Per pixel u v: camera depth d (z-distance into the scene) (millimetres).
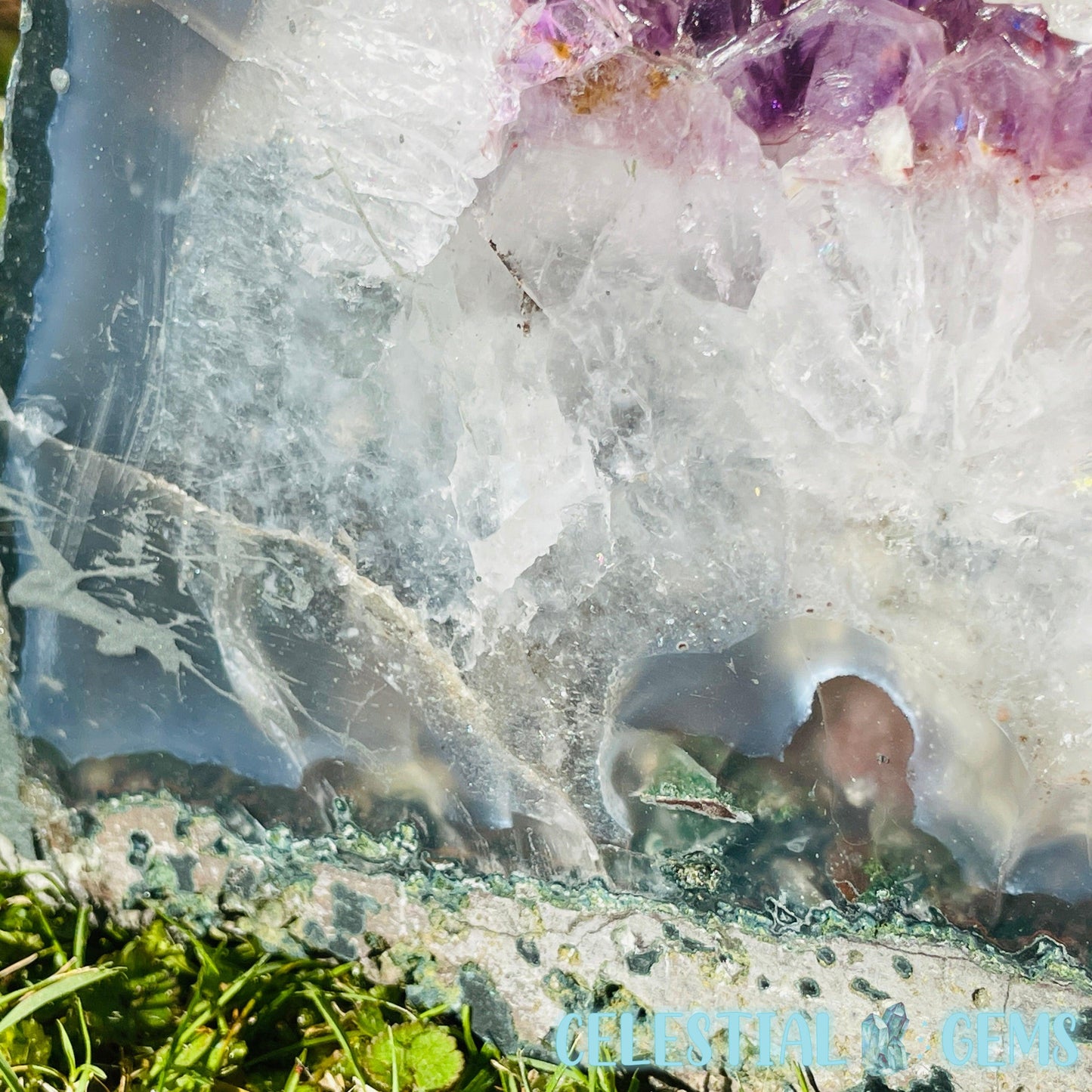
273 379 270
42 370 267
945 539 268
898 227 264
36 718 269
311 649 269
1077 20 263
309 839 267
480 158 266
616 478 269
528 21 264
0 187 279
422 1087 266
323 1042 268
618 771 267
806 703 268
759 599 270
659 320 268
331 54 266
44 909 273
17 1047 261
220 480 270
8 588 267
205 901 270
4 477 267
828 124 264
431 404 270
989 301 263
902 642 268
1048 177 264
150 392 269
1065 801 266
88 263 268
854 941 264
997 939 263
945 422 265
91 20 267
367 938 269
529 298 269
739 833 266
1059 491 265
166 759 269
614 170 267
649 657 269
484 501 269
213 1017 266
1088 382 264
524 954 268
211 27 267
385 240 267
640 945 266
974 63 264
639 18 266
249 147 268
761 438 268
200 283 269
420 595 270
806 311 265
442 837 267
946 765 267
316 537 270
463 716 268
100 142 268
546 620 270
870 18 264
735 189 266
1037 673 267
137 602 269
